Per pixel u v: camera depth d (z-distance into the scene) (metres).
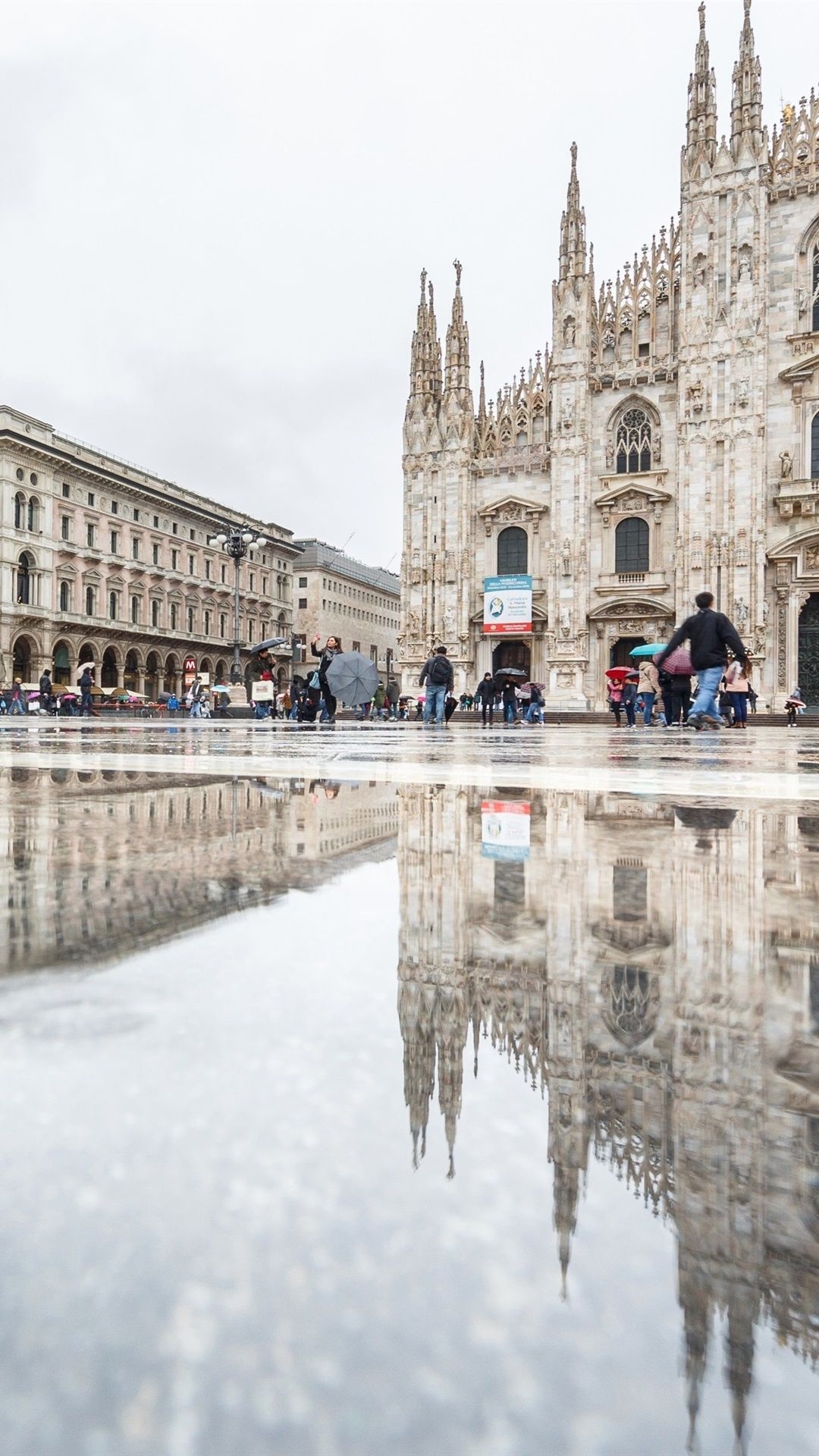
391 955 1.06
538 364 41.19
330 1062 0.69
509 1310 0.37
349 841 2.16
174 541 75.50
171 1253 0.41
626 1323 0.37
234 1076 0.66
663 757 7.20
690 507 36.25
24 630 59.97
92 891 1.47
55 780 4.34
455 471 41.72
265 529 88.88
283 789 3.82
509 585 40.25
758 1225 0.45
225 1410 0.30
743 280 35.47
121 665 68.88
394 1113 0.59
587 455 38.53
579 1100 0.62
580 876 1.68
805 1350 0.35
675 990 0.94
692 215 36.34
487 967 1.02
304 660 95.44
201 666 79.00
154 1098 0.61
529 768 5.43
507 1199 0.47
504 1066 0.69
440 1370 0.33
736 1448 0.29
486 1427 0.29
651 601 36.94
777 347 35.53
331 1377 0.32
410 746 9.33
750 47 35.31
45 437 61.56
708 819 2.71
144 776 4.61
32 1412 0.30
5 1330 0.36
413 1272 0.40
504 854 1.95
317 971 0.98
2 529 57.66
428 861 1.84
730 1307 0.38
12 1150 0.52
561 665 38.66
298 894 1.45
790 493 34.72
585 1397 0.32
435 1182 0.49
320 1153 0.52
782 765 6.05
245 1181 0.49
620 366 38.84
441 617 41.94
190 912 1.29
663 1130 0.57
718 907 1.39
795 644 34.78
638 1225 0.45
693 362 36.25
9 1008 0.82
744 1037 0.79
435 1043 0.74
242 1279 0.40
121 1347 0.34
